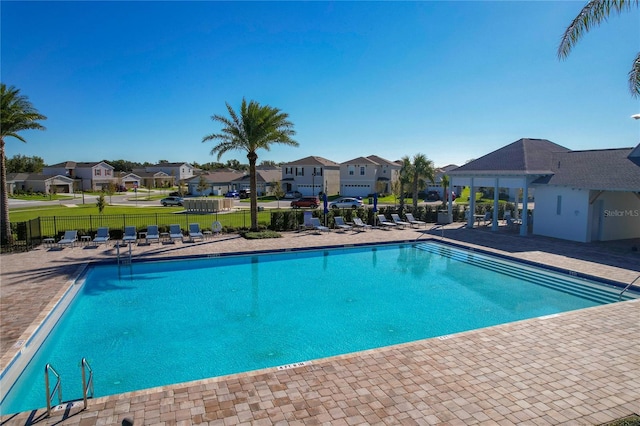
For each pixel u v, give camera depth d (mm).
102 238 19953
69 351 9086
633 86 9070
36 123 20141
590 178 19656
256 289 13781
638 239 21375
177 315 11344
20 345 8172
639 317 9672
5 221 19516
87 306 12023
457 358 7449
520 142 25609
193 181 73625
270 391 6254
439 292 13453
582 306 12008
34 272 14281
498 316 11266
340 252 19656
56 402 6969
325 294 13273
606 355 7617
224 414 5637
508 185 23359
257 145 23781
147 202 53031
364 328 10430
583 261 15945
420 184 38500
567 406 5902
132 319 11031
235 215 34375
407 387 6398
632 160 19312
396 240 21203
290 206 47000
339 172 64625
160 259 16891
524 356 7555
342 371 6922
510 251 18016
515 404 5945
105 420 5520
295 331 10219
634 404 5965
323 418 5555
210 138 23703
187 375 8008
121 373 8078
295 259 18156
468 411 5758
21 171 99188
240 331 10219
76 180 85250
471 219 26000
